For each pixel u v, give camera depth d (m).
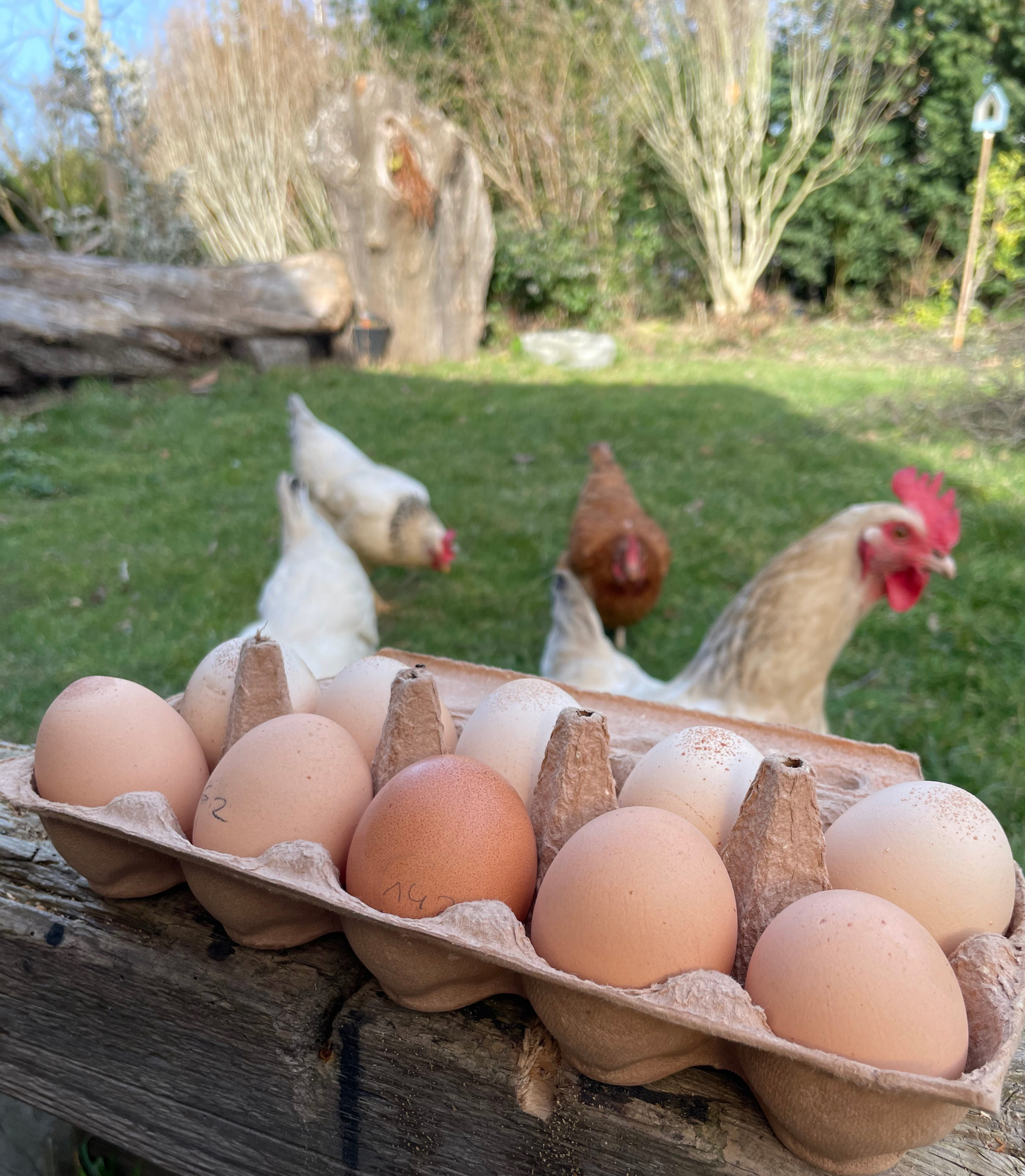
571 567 0.86
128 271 1.75
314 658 0.60
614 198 2.56
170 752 0.25
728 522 1.16
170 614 0.93
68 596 0.98
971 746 0.68
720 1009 0.18
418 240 1.99
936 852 0.21
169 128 2.40
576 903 0.19
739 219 2.60
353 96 1.89
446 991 0.22
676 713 0.33
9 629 0.90
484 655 0.85
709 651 0.49
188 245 2.18
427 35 2.62
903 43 2.50
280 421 1.52
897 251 2.71
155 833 0.23
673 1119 0.21
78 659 0.84
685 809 0.23
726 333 2.43
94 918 0.27
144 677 0.80
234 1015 0.24
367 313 2.03
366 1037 0.23
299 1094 0.24
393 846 0.21
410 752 0.25
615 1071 0.20
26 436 1.44
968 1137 0.21
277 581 0.68
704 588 0.99
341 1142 0.24
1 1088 0.29
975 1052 0.18
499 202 2.59
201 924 0.26
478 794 0.22
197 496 1.24
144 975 0.25
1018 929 0.21
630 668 0.58
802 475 1.31
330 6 2.59
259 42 2.29
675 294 2.80
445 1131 0.23
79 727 0.24
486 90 2.52
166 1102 0.26
